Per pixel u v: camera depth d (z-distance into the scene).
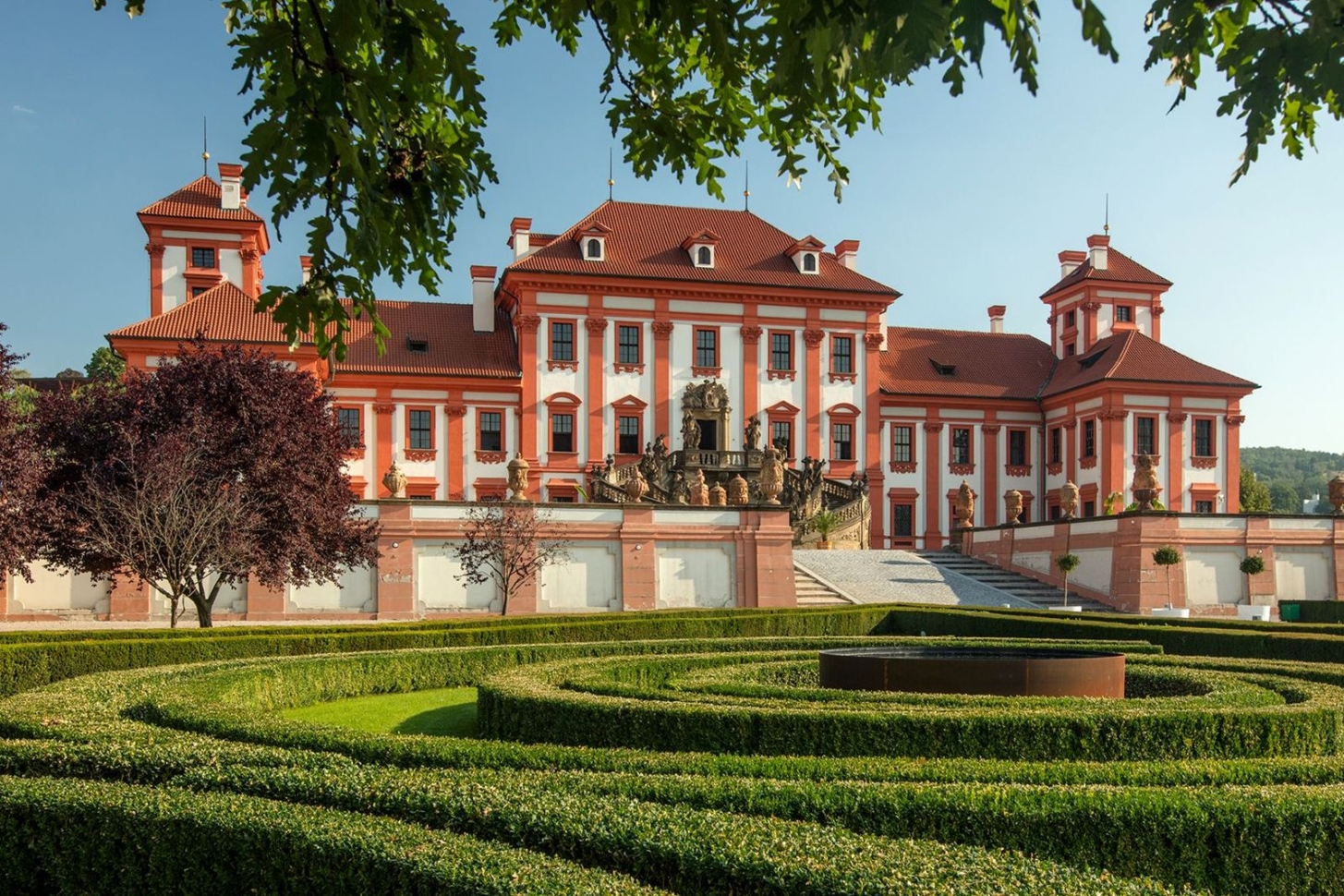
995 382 57.31
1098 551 37.28
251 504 23.92
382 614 31.77
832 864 5.05
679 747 9.77
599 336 49.50
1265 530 36.78
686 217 54.38
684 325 50.56
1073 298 58.97
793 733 9.48
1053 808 6.34
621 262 50.41
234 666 14.25
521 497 33.47
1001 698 10.65
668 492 46.19
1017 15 3.68
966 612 27.23
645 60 6.70
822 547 45.19
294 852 5.78
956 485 55.56
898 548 54.31
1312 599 37.16
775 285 51.06
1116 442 51.97
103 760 7.50
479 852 5.40
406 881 5.29
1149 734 9.49
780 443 51.38
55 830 6.32
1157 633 21.38
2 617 29.89
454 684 17.31
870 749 9.34
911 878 4.87
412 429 48.69
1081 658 12.33
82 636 18.39
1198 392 52.91
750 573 35.00
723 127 7.19
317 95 5.52
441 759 7.90
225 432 24.16
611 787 6.68
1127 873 6.28
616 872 5.29
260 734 8.62
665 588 34.41
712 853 5.29
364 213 6.15
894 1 3.84
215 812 6.10
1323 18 4.77
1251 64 5.07
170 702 9.98
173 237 49.56
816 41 4.50
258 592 31.14
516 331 50.47
